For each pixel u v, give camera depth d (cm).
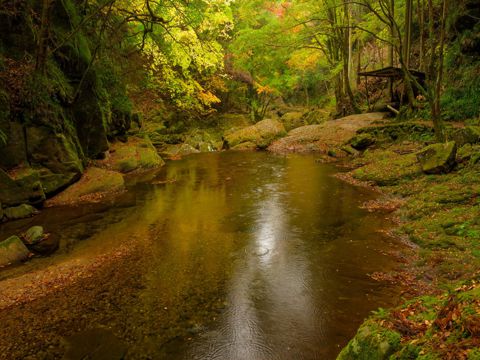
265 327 529
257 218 1044
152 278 694
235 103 3928
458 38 1936
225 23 2567
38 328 540
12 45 1230
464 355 214
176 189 1442
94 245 869
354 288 630
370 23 2277
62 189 1321
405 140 1795
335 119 2997
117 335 520
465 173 1109
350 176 1498
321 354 468
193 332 523
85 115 1648
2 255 775
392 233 866
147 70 2523
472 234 731
